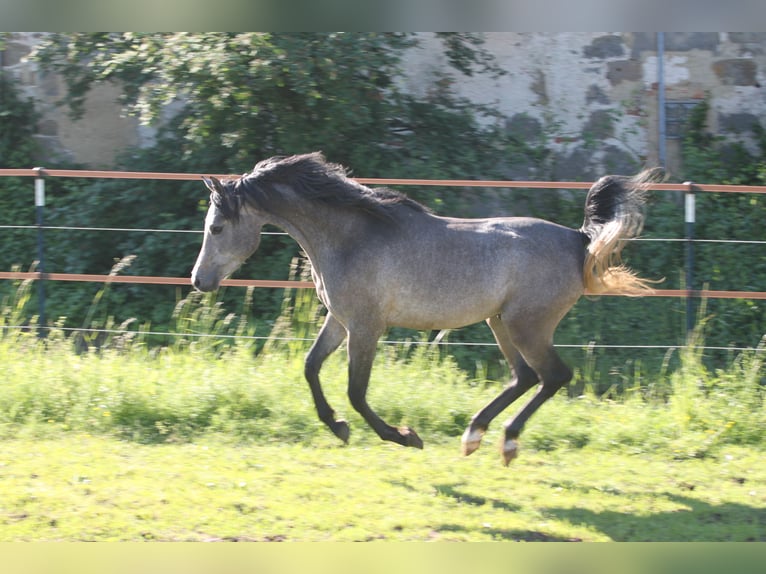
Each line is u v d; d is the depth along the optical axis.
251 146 14.08
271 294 13.74
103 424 9.22
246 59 13.45
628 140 16.48
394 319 7.93
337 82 13.74
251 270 13.89
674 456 8.82
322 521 6.95
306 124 14.04
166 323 13.61
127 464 8.16
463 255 7.78
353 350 7.91
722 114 16.66
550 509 7.43
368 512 7.17
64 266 14.47
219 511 7.10
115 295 13.97
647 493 7.85
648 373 11.66
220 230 7.96
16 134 16.48
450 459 8.56
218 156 14.51
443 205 14.14
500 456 8.35
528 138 16.31
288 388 9.73
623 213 7.95
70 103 15.94
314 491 7.59
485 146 15.29
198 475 7.89
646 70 16.45
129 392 9.52
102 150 16.58
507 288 7.82
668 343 12.70
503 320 7.93
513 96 16.41
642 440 9.10
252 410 9.49
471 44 16.08
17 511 6.99
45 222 14.84
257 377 9.80
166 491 7.48
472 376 11.73
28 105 16.50
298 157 7.99
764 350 11.10
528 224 8.02
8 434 8.95
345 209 7.88
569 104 16.44
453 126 15.24
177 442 8.95
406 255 7.77
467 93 16.33
